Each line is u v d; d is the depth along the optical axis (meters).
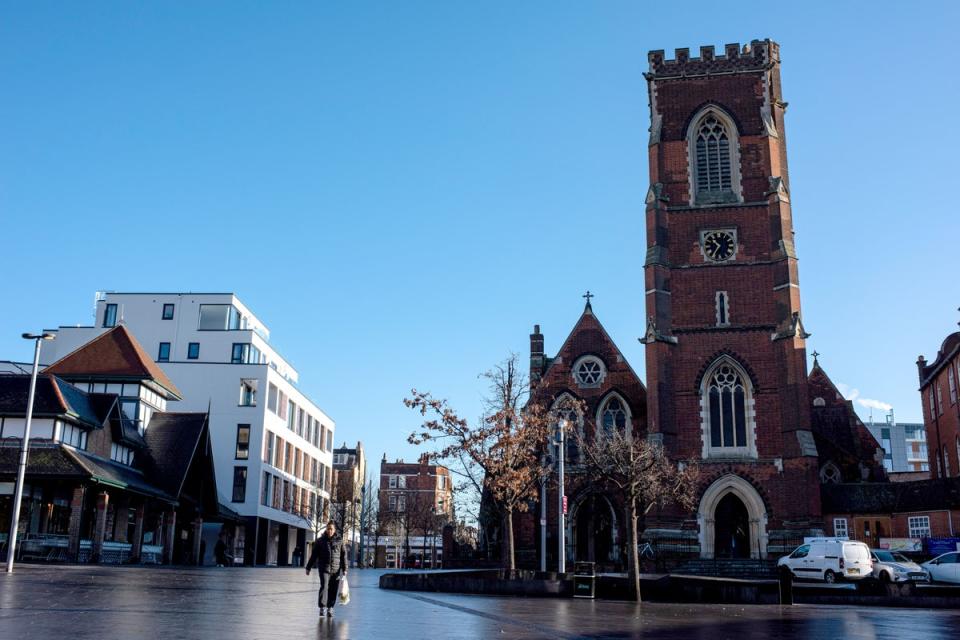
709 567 53.00
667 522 54.62
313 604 24.70
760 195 60.38
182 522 64.38
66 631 14.91
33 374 37.38
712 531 54.97
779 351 57.00
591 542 57.97
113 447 52.41
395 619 20.95
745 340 57.84
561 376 62.16
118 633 14.91
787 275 57.59
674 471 54.12
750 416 56.66
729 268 59.22
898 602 34.38
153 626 16.36
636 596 34.44
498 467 44.47
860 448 71.19
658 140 61.94
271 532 86.12
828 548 42.53
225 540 76.81
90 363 60.75
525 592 35.84
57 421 45.84
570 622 22.27
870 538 57.09
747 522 56.25
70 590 24.14
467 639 16.88
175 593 25.61
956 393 67.00
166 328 89.69
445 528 62.28
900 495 57.72
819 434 70.12
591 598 34.56
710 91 62.59
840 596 35.03
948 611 31.23
